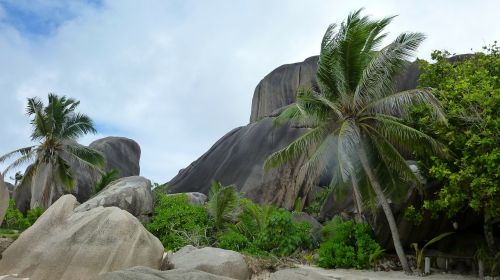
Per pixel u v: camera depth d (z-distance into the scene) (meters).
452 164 15.86
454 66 18.84
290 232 19.08
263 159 36.19
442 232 18.55
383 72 16.53
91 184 38.53
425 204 15.91
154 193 24.70
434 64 18.27
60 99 30.64
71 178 31.41
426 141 16.56
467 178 14.44
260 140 37.84
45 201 29.59
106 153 44.34
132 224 10.22
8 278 8.73
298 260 18.44
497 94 13.82
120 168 44.91
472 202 14.27
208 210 23.42
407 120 17.52
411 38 16.14
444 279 15.29
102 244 9.70
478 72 15.33
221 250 12.39
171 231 21.36
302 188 32.56
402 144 17.25
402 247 17.80
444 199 15.24
